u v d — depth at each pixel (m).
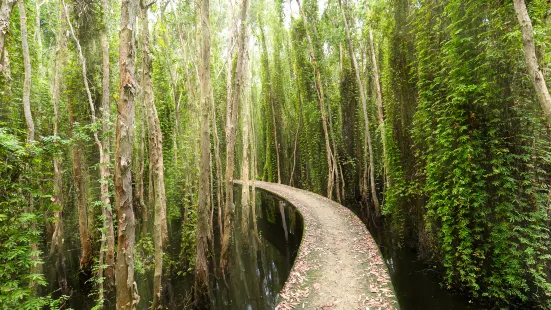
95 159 9.77
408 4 8.84
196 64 12.07
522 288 5.42
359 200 18.42
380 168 17.39
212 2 15.34
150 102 7.11
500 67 5.59
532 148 5.29
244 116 12.71
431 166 7.06
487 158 5.84
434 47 7.17
